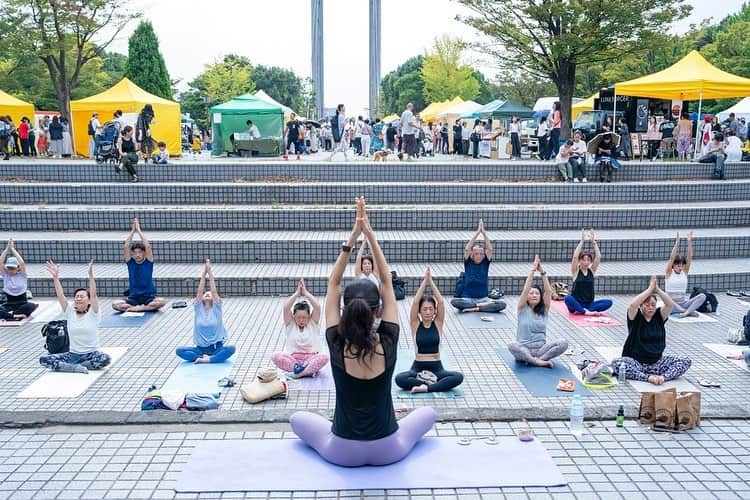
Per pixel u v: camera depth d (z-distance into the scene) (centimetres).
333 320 422
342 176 1412
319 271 955
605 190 1287
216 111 2061
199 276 915
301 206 1203
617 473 431
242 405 546
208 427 501
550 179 1423
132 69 3469
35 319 807
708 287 943
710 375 628
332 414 521
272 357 629
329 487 406
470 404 557
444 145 2427
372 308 410
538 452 456
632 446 470
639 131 1797
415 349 644
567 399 569
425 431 464
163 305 851
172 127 1959
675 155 1775
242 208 1162
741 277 948
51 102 3316
